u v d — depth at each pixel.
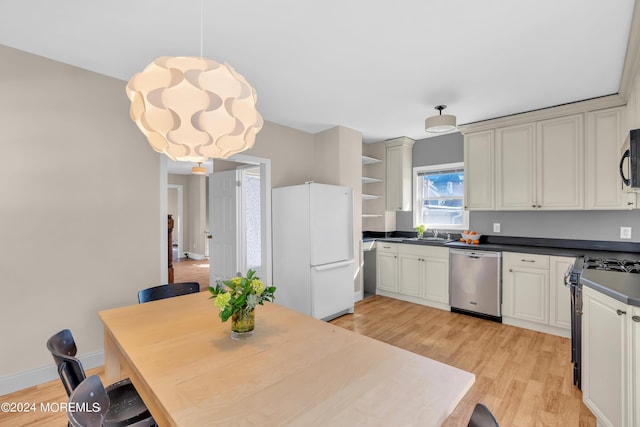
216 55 2.25
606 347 1.63
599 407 1.69
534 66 2.39
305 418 0.85
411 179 4.79
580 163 3.08
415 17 1.81
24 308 2.17
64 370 1.20
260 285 1.41
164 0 1.65
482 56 2.26
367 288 4.85
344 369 1.12
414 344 2.87
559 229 3.45
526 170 3.42
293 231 3.52
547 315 3.07
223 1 1.66
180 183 8.50
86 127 2.42
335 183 4.01
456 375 1.08
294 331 1.47
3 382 2.08
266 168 3.77
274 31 1.95
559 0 1.66
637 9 1.70
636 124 2.19
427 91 2.88
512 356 2.62
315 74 2.55
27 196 2.18
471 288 3.58
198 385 1.01
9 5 1.68
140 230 2.69
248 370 1.11
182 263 7.46
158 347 1.30
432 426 0.82
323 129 4.13
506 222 3.85
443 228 4.50
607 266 2.23
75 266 2.37
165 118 1.08
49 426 1.79
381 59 2.30
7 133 2.11
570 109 3.12
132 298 2.64
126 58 2.28
